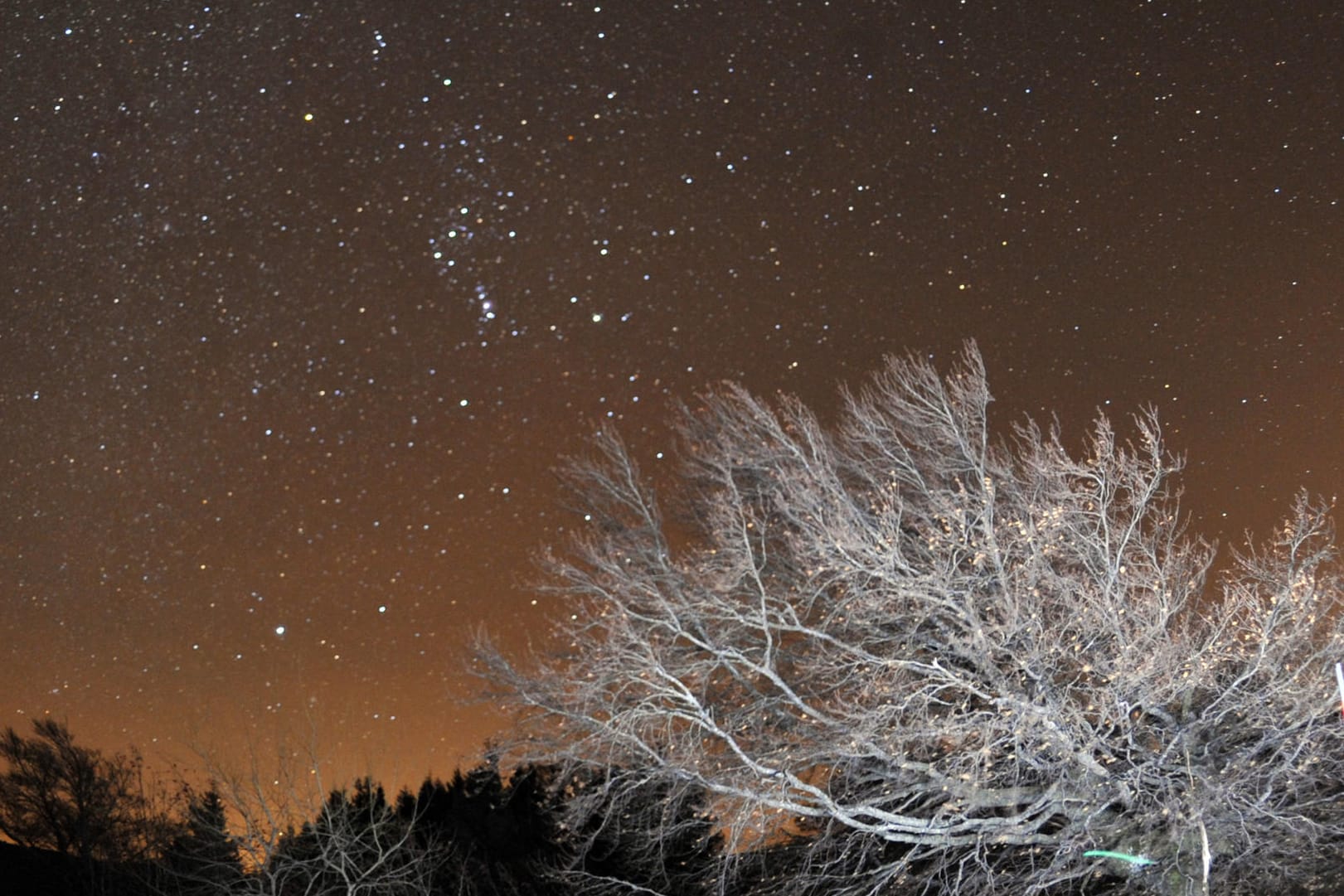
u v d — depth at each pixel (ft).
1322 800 46.96
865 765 51.83
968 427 54.90
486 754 54.70
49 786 65.46
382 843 65.16
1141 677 44.62
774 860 56.65
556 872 59.31
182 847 63.93
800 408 54.80
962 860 48.83
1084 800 47.16
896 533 48.98
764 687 54.85
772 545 56.95
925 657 51.26
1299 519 47.06
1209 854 43.47
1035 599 47.78
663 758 51.88
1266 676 47.29
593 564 56.03
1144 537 49.98
